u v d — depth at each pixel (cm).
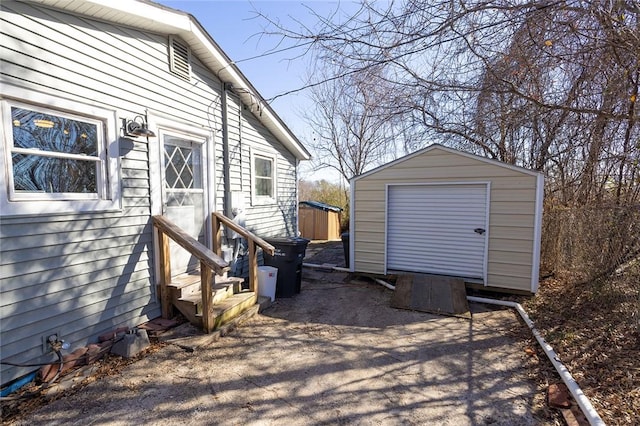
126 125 360
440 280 566
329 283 656
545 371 307
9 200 258
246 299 458
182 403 257
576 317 422
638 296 378
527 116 469
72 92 304
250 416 243
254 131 642
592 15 301
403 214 633
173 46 432
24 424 229
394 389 281
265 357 337
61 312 296
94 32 326
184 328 387
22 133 269
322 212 1403
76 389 271
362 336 396
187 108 459
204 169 496
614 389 263
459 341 381
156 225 396
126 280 362
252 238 481
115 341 329
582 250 511
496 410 251
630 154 475
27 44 269
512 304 504
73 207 306
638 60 311
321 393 274
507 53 350
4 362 253
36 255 276
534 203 521
